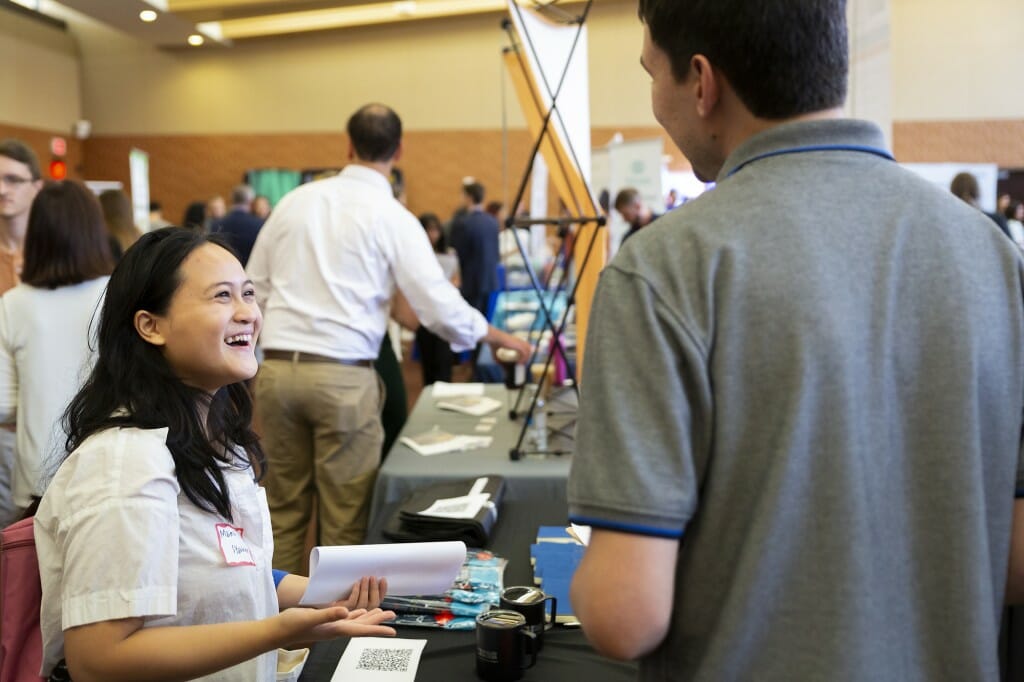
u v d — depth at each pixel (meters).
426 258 2.50
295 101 10.91
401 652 1.31
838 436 0.68
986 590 0.70
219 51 10.99
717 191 0.76
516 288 5.24
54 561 1.00
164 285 1.04
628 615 0.68
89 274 1.91
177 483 1.00
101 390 1.04
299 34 10.78
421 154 10.65
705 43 0.75
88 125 10.87
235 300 1.09
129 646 0.91
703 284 0.70
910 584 0.71
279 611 1.24
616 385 0.71
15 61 10.08
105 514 0.93
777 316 0.69
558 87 2.22
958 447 0.70
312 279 2.44
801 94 0.74
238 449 1.16
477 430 2.74
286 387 2.45
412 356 7.70
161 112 11.19
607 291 0.74
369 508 2.55
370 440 2.54
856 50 2.33
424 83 10.58
